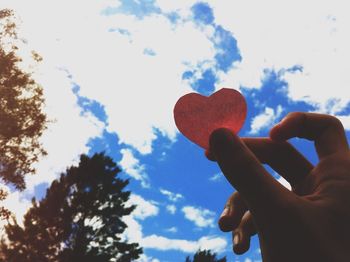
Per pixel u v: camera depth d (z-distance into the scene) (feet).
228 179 0.64
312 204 0.62
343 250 0.58
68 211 14.79
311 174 0.78
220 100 0.81
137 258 14.65
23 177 11.44
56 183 15.62
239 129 0.80
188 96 0.82
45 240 14.37
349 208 0.62
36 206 14.84
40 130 11.76
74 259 13.87
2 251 14.12
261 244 0.63
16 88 11.49
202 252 12.57
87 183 15.71
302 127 0.87
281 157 0.94
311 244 0.58
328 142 0.80
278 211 0.60
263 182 0.61
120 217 15.38
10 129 11.16
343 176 0.68
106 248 14.49
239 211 0.83
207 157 0.83
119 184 16.12
